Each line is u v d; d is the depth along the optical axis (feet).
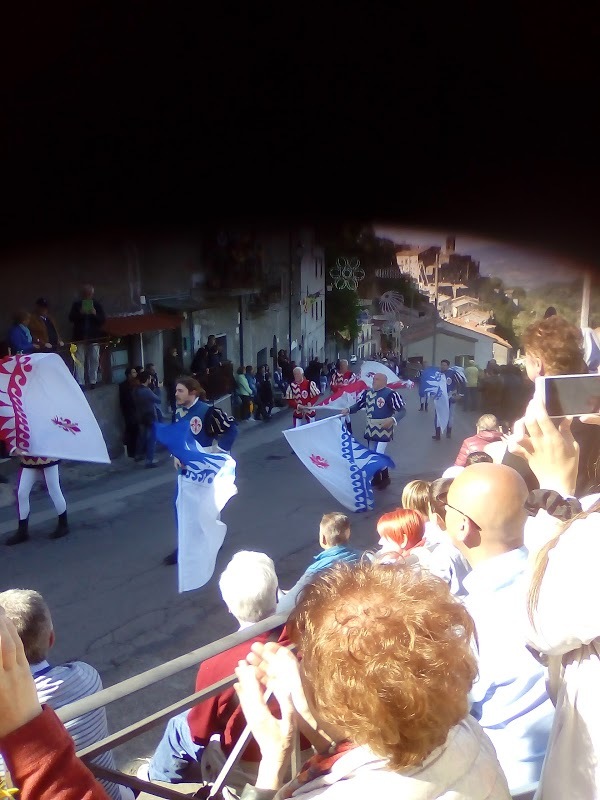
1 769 4.00
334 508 27.71
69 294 44.78
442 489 10.26
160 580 20.49
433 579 3.86
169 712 5.24
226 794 6.97
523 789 5.80
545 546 4.06
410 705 3.24
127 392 35.86
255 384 50.85
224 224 56.95
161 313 50.16
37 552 22.88
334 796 3.48
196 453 18.24
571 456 5.25
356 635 3.43
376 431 30.40
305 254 76.02
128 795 8.55
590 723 3.93
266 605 8.45
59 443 20.33
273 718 4.50
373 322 95.86
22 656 3.57
